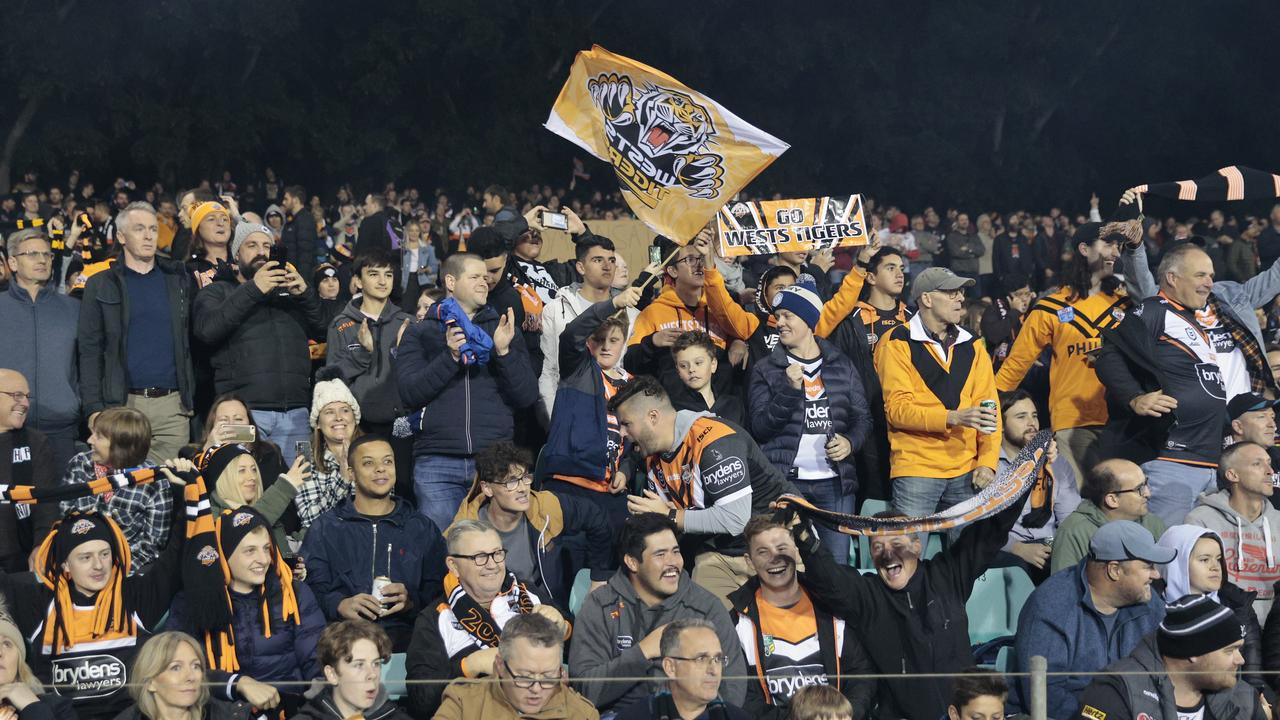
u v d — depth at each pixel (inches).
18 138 1098.1
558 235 644.1
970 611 279.4
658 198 295.0
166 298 311.0
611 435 292.5
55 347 311.3
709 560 264.8
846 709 213.3
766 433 293.1
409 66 1295.5
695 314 336.2
